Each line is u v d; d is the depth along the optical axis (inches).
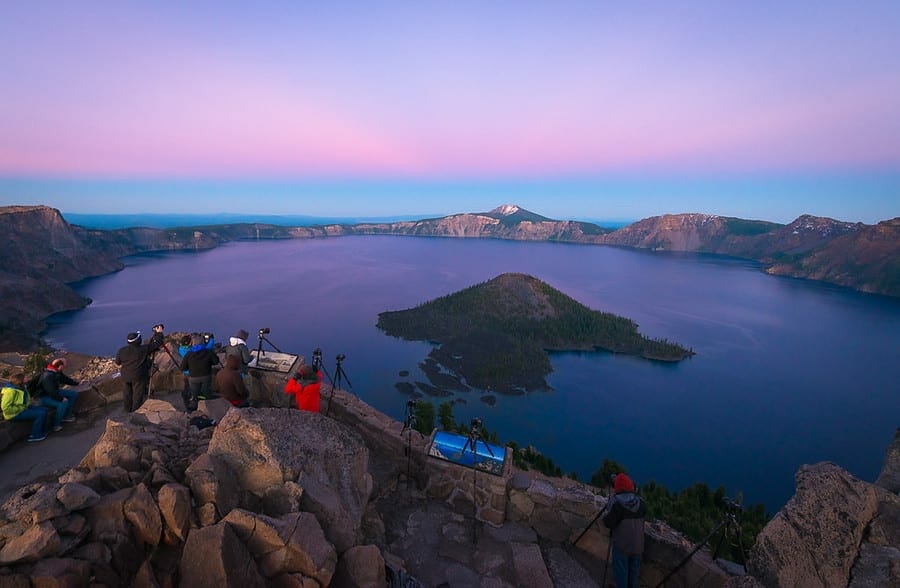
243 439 297.0
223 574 214.2
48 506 214.8
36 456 414.6
